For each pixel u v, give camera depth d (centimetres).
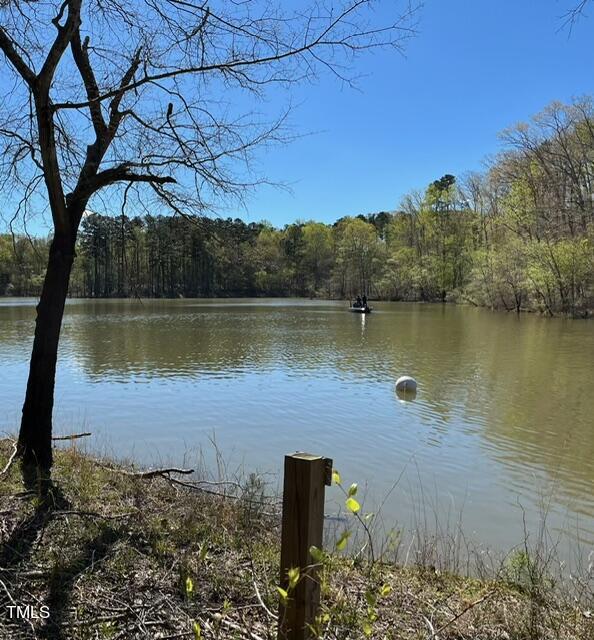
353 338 2384
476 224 5797
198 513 428
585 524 555
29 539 349
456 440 850
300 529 222
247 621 276
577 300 3738
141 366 1570
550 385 1310
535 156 4206
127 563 327
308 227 8800
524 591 349
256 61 452
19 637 252
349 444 828
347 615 282
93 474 506
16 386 1270
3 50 445
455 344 2159
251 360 1708
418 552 447
